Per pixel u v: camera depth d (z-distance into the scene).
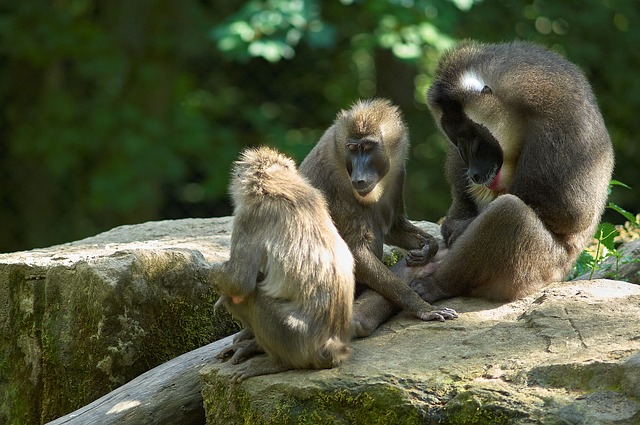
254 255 9.18
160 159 24.19
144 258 11.20
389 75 26.05
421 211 25.36
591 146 10.80
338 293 9.22
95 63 24.72
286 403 8.88
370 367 8.93
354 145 10.50
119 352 11.03
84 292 11.07
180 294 11.38
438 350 9.23
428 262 11.27
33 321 11.55
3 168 25.03
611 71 25.56
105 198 23.67
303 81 25.97
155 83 25.06
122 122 24.55
